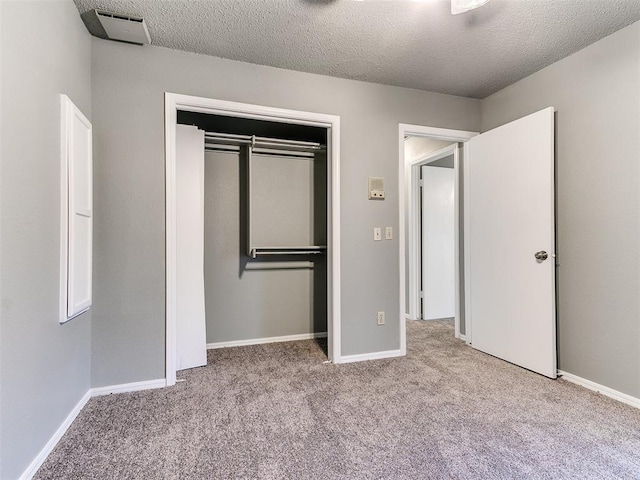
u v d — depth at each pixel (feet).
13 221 4.00
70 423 5.70
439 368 8.34
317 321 11.20
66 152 5.34
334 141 8.64
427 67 8.15
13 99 3.99
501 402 6.57
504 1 5.73
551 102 8.03
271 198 10.68
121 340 6.97
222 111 7.77
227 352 9.59
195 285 8.54
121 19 6.16
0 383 3.74
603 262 6.96
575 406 6.41
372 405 6.44
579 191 7.42
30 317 4.38
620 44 6.62
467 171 10.26
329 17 6.22
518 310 8.46
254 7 5.92
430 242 13.84
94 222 6.78
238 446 5.17
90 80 6.73
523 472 4.58
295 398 6.73
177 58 7.35
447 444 5.21
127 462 4.79
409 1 5.76
